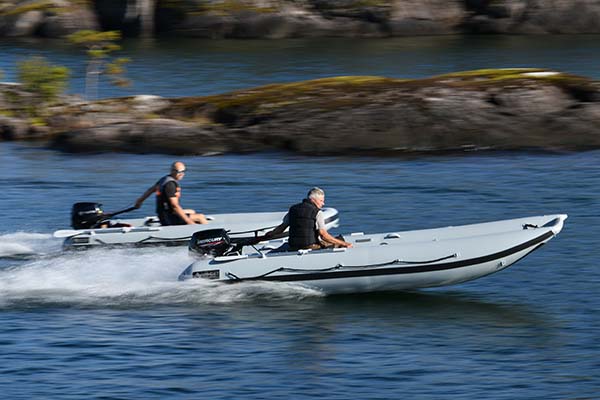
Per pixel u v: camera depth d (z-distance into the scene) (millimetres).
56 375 41062
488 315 48906
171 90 149125
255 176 88312
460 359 42781
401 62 182125
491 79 110562
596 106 103938
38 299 51625
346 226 68000
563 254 59594
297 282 52281
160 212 63438
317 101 107062
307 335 46156
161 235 62281
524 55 190750
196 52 199375
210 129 103688
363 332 46594
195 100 114812
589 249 60625
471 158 96688
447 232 55656
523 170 89500
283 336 46031
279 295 52156
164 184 62875
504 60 183375
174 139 101312
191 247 53812
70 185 84625
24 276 56094
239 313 49562
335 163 95125
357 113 103062
